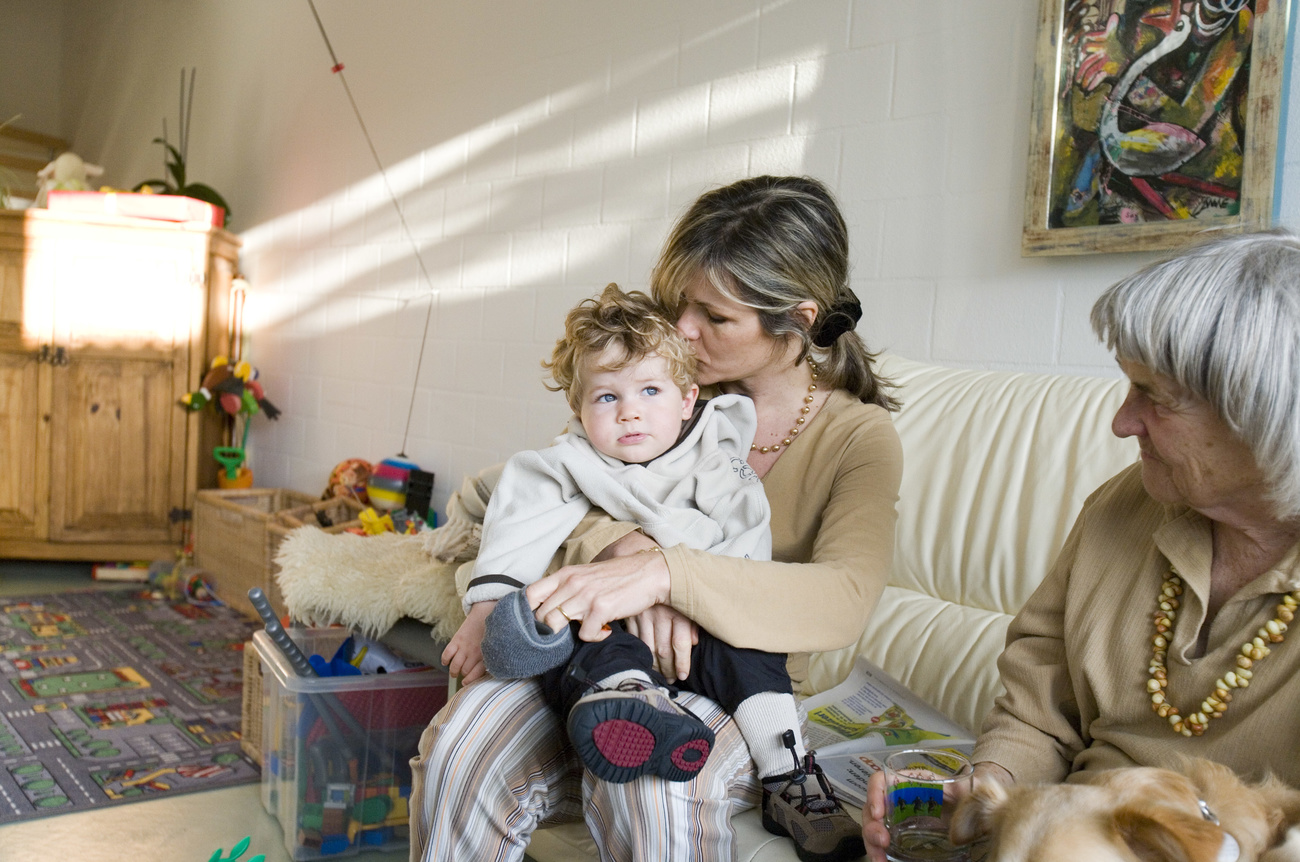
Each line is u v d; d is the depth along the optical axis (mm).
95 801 2033
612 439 1338
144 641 3113
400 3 3660
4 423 3840
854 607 1230
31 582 3814
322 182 4059
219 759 2275
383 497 3316
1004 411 1687
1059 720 1088
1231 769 901
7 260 3811
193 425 3957
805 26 2391
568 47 3012
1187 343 828
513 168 3205
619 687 1063
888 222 2227
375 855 1907
